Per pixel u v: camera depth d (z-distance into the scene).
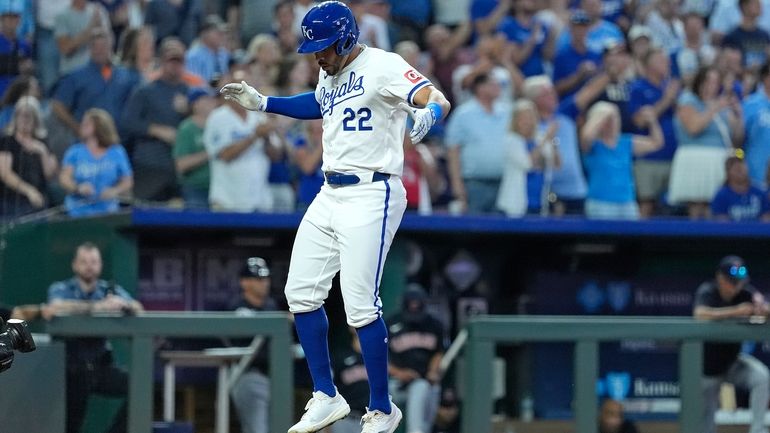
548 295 41.25
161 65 36.53
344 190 20.06
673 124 41.31
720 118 41.78
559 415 39.56
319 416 20.45
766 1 46.38
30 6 35.62
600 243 41.03
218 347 36.59
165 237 38.72
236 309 35.47
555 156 39.94
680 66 44.53
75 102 35.72
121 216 35.16
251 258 39.22
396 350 35.16
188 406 37.31
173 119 36.28
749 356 38.81
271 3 39.84
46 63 35.84
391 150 20.16
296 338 39.91
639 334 33.62
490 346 32.91
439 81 42.91
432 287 40.94
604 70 41.41
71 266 35.41
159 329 30.97
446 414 37.09
